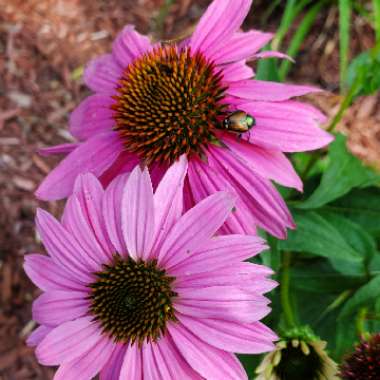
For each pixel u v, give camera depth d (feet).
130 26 1.16
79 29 2.06
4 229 1.75
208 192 1.00
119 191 0.96
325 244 1.15
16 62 1.99
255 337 0.90
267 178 0.99
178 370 0.92
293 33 1.95
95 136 1.07
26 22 2.06
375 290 1.10
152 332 0.93
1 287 1.68
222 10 1.07
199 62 1.05
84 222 0.96
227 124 0.98
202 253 0.93
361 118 1.82
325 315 1.26
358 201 1.28
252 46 1.06
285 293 1.18
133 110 1.05
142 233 0.94
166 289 0.93
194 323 0.92
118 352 0.95
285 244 1.16
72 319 0.95
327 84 1.87
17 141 1.87
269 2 2.01
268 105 1.02
